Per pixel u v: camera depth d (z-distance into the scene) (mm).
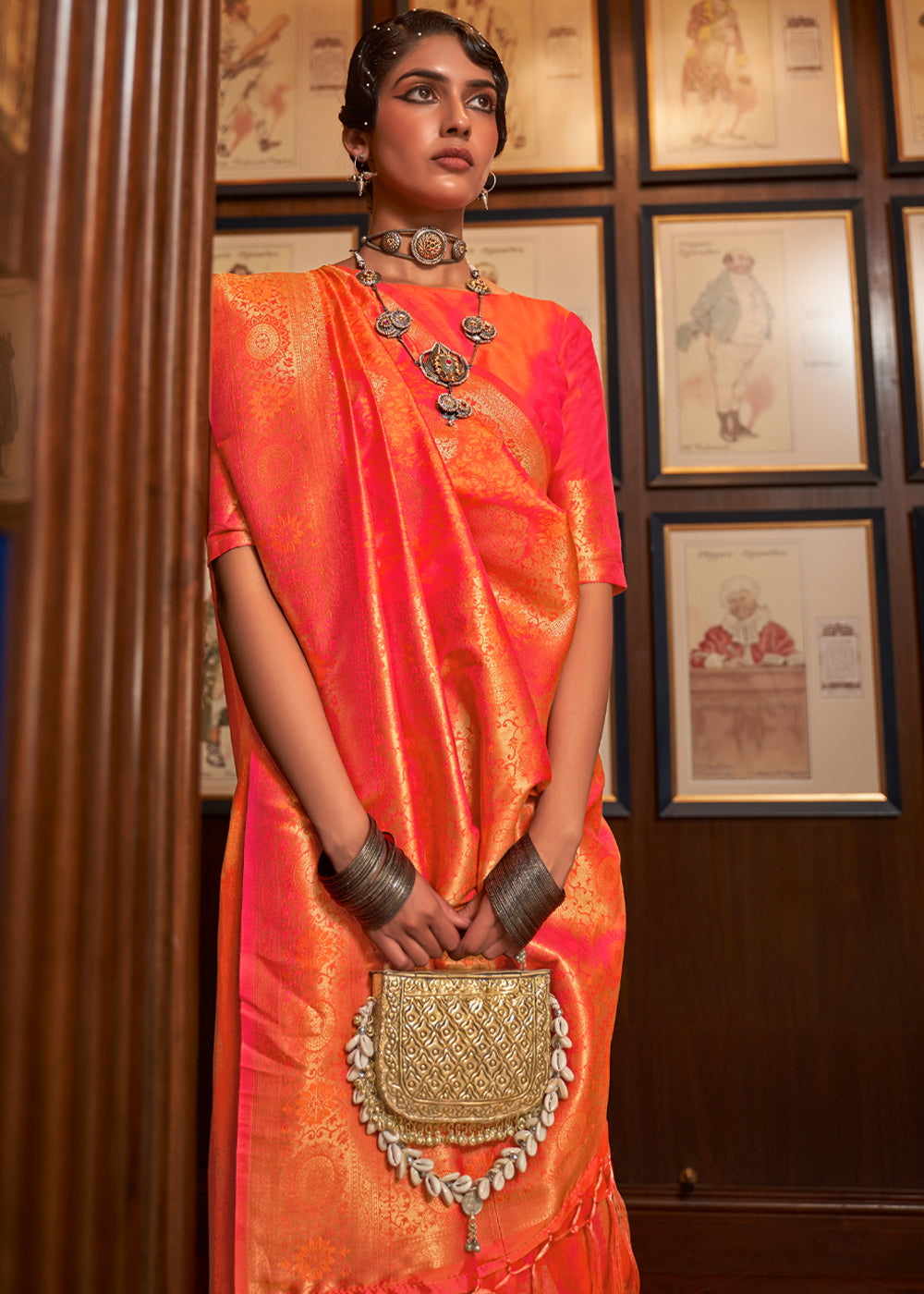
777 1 3168
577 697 1311
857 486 2977
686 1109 2730
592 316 3037
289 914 1165
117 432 790
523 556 1303
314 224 3084
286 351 1299
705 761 2875
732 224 3064
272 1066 1131
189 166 895
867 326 3018
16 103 757
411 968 1134
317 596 1233
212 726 2902
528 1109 1137
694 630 2930
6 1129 660
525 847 1179
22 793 691
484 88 1424
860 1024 2752
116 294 801
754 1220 2635
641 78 3129
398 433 1276
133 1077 764
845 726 2877
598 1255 1186
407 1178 1110
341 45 3172
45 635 718
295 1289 1081
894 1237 2611
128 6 845
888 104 3115
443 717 1206
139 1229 757
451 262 1453
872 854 2826
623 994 2787
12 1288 655
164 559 836
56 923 708
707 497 2992
